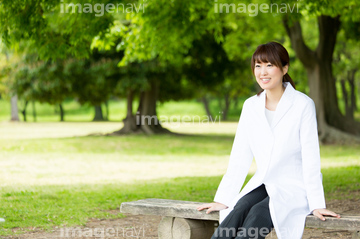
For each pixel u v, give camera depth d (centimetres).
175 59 1421
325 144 2034
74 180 1066
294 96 368
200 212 391
